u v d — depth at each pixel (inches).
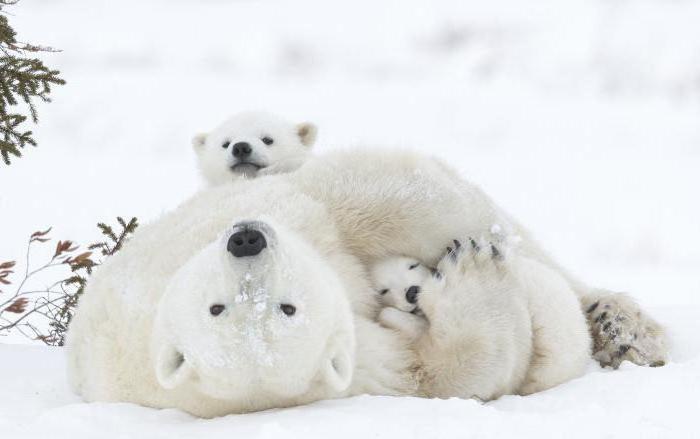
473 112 3818.9
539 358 314.0
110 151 2842.0
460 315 299.4
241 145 564.4
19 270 784.3
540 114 3823.8
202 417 275.4
